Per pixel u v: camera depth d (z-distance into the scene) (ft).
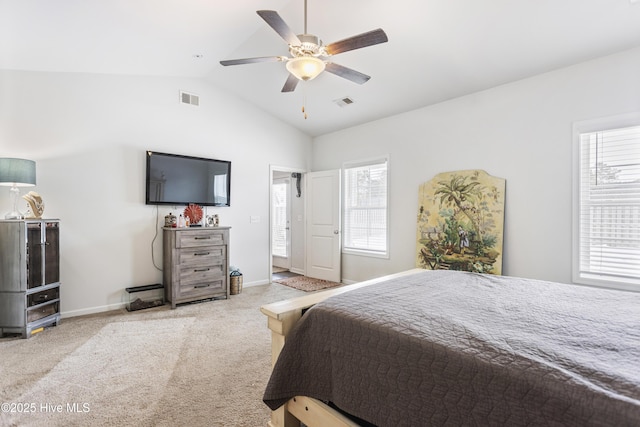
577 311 4.81
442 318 4.34
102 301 12.19
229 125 15.71
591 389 2.67
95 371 7.54
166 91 13.79
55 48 9.66
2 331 9.45
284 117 17.38
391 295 5.60
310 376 4.80
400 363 3.77
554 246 10.23
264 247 17.08
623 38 8.48
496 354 3.31
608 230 9.39
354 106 14.78
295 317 5.38
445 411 3.35
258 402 6.39
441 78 11.61
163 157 13.50
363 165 16.34
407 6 8.95
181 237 12.66
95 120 12.09
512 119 11.12
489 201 11.59
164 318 11.35
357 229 16.80
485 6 8.38
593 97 9.44
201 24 9.61
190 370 7.63
